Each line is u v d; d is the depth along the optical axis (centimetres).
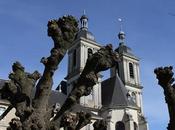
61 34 916
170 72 1019
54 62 888
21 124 801
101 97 7412
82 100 6994
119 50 9031
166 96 998
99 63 856
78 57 7850
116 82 7488
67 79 7856
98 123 944
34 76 950
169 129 941
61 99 6353
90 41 8106
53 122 836
